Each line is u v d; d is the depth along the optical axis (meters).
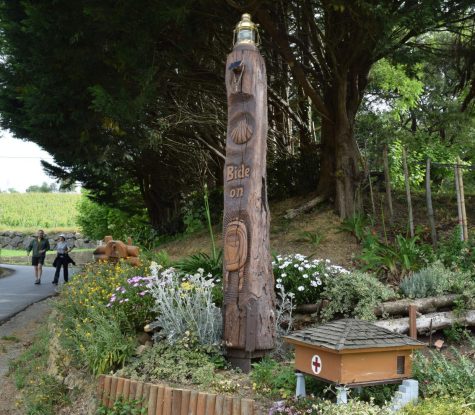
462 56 11.11
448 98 18.67
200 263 8.02
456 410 3.59
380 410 3.63
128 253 9.58
